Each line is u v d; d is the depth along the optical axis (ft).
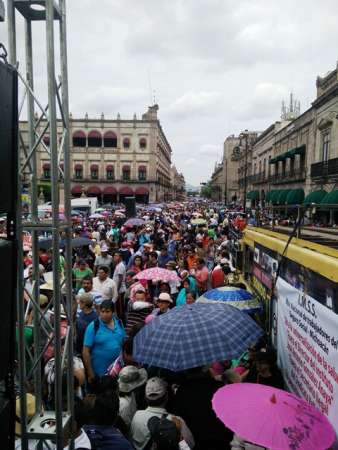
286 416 8.96
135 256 33.30
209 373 13.16
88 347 16.29
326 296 10.08
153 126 230.68
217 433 11.45
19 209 9.34
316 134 99.25
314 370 10.87
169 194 357.61
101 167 231.30
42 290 19.72
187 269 34.58
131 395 13.07
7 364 6.86
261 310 19.02
